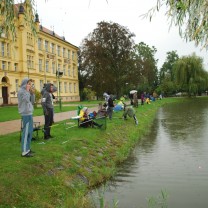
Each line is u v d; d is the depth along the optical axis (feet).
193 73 216.95
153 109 134.82
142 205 25.21
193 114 113.09
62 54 218.79
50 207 22.38
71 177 28.99
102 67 203.82
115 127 59.77
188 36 18.39
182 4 16.43
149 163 39.45
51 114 40.14
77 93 245.24
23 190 22.70
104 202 25.79
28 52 170.19
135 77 211.82
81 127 52.70
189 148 48.75
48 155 31.04
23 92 28.81
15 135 42.42
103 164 36.88
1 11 28.25
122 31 208.85
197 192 28.19
